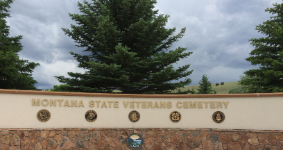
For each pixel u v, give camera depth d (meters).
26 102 8.71
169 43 17.81
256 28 19.92
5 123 8.38
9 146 8.17
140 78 17.34
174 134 9.39
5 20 18.58
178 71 16.25
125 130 9.33
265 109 9.34
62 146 8.73
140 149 9.20
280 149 8.80
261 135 9.04
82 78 16.56
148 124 9.60
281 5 19.33
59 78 16.09
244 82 20.06
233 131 9.24
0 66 14.76
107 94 9.56
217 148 9.17
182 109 9.73
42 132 8.62
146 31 15.67
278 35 18.12
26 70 18.11
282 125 9.10
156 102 9.78
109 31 15.24
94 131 9.11
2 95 8.50
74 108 9.21
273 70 18.16
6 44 17.34
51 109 8.96
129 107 9.66
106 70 14.35
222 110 9.59
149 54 17.52
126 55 14.23
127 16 16.81
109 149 9.08
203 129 9.39
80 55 16.62
